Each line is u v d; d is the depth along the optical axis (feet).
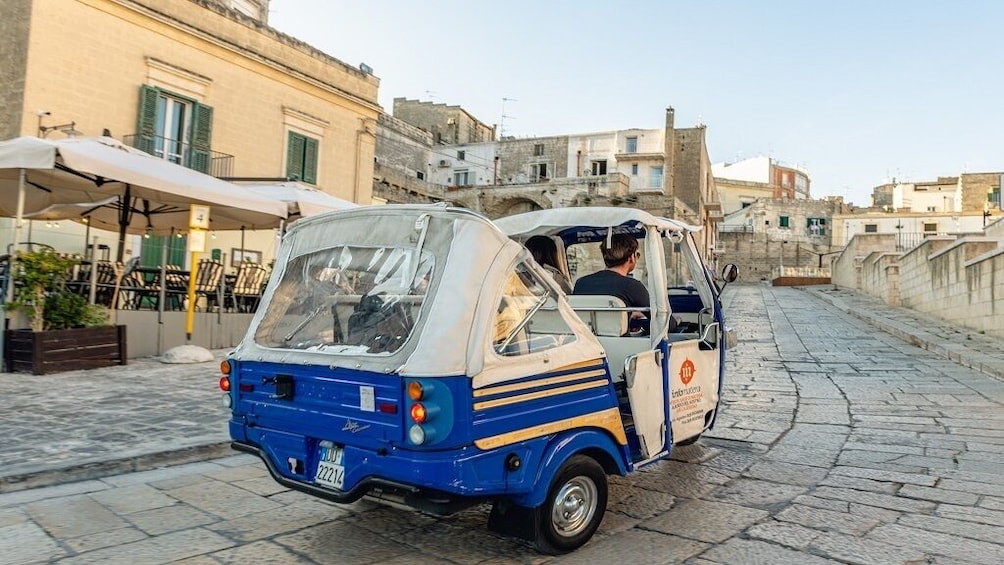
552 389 11.24
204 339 36.70
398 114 178.81
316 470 11.07
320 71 65.51
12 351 28.09
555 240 17.79
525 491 10.54
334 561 11.49
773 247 203.31
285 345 11.85
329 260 12.31
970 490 15.39
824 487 15.85
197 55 54.19
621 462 12.72
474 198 137.28
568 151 163.22
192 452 17.70
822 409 25.30
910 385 30.01
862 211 220.02
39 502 14.21
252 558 11.57
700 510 14.24
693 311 19.43
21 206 28.55
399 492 9.88
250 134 58.75
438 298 10.25
